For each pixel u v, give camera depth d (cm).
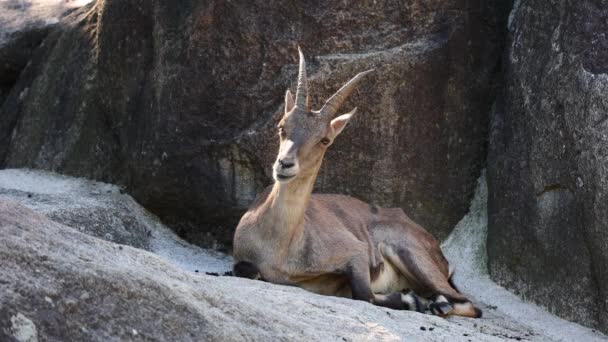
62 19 2325
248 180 1845
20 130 2203
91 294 998
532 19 1850
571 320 1689
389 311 1489
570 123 1688
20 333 921
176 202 1892
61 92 2147
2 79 2398
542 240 1750
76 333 963
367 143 1866
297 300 1367
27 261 988
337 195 1803
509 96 1880
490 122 1956
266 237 1614
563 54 1738
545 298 1744
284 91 1825
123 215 1856
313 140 1564
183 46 1833
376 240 1762
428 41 1886
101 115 2048
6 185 2017
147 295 1038
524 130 1816
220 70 1828
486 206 1958
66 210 1762
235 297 1196
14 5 2434
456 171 1947
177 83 1836
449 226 1955
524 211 1795
